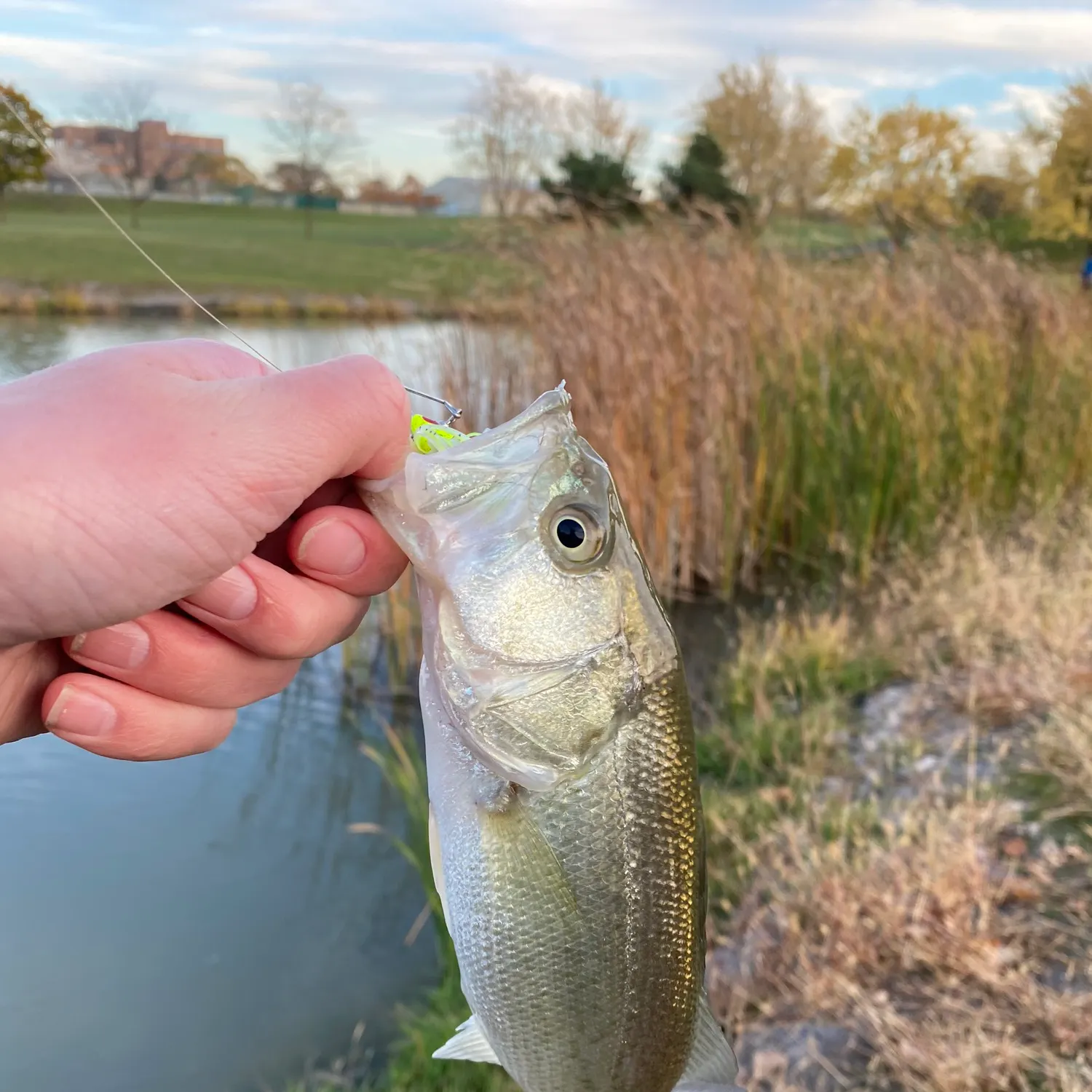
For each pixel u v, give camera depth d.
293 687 0.74
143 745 0.21
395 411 0.19
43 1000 0.43
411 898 0.50
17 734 0.22
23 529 0.17
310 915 0.49
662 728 0.21
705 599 0.87
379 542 0.21
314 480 0.18
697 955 0.22
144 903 0.50
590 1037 0.21
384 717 0.69
